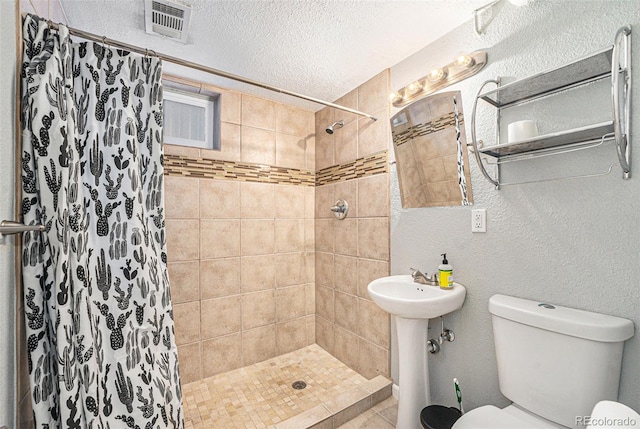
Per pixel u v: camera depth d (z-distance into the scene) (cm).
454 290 137
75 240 96
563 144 109
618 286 98
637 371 93
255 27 146
